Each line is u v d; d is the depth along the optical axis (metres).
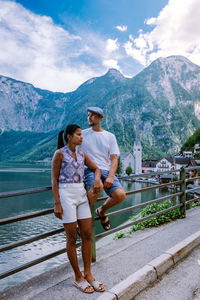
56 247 20.66
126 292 2.54
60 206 2.54
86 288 2.57
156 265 3.05
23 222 29.08
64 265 3.27
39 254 19.19
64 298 2.48
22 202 44.50
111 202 3.04
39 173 141.12
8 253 19.39
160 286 2.86
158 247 3.91
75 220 2.57
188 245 3.77
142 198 48.97
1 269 16.41
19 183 85.12
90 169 2.96
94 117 3.02
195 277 3.06
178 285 2.88
